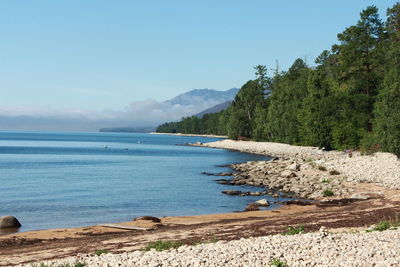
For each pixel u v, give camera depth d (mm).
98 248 18531
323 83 89000
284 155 91250
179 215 31391
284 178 49562
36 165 77250
